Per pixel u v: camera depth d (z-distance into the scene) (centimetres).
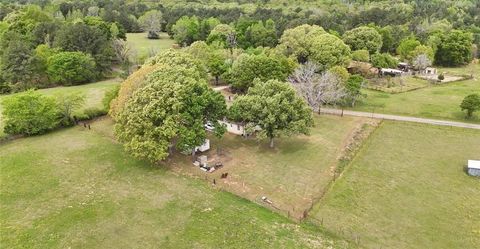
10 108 5791
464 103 6750
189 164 5044
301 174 4828
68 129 6222
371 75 9519
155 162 5034
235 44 11375
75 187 4478
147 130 4809
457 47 11138
